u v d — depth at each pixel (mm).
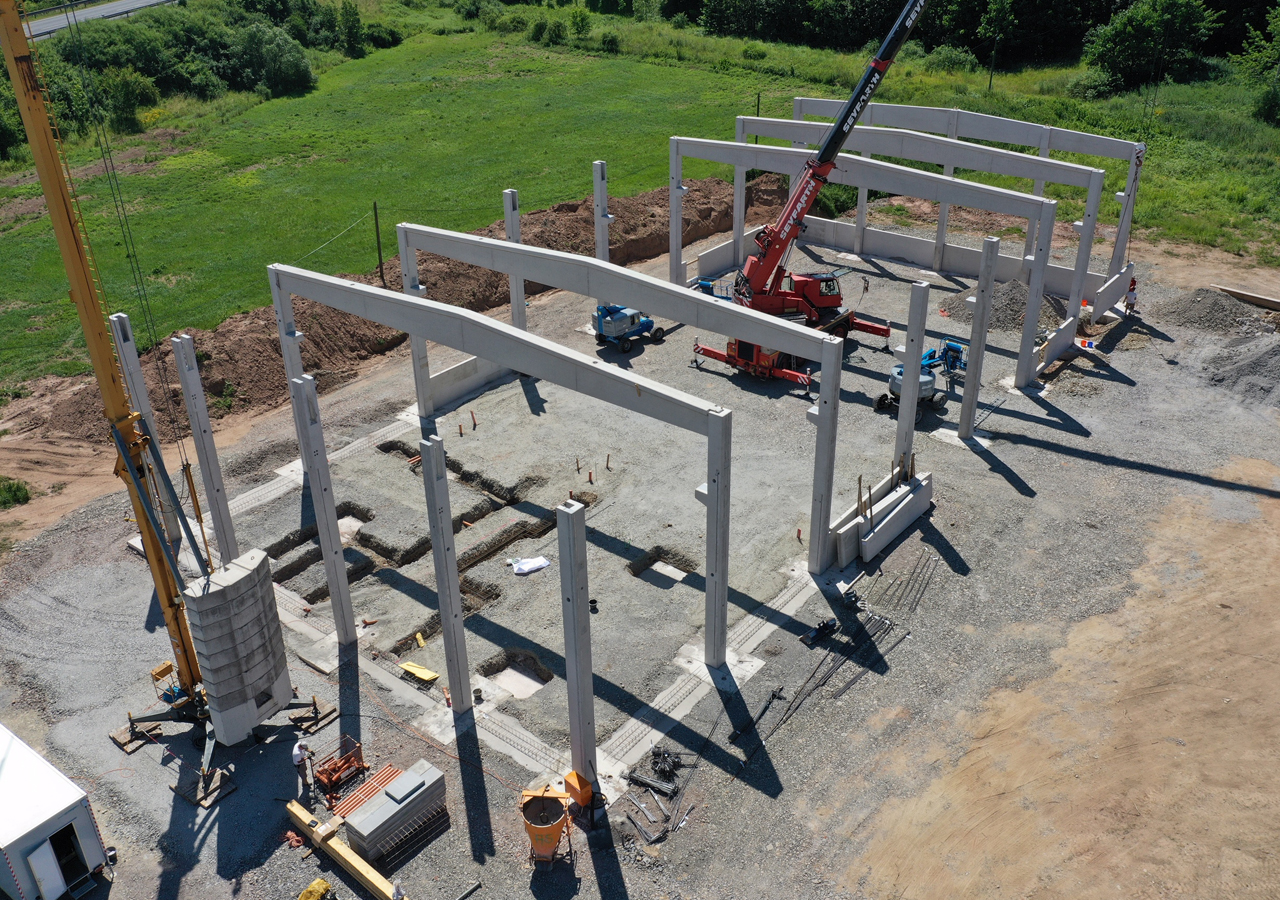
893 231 43969
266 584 17734
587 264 23656
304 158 54375
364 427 28844
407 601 21844
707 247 43062
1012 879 15422
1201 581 21922
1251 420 28375
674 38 77438
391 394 30922
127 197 48406
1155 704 18672
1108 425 28266
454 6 90500
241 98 65750
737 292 34125
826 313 33906
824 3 80000
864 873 15539
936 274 39625
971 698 18906
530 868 15648
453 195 47750
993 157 33219
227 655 17312
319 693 19266
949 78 67125
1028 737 18016
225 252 41375
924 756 17656
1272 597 21359
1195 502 24703
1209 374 30828
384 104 64688
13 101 56188
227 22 73312
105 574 22922
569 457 27078
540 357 19078
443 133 58281
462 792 17047
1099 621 20828
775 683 19281
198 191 49188
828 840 16078
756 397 30312
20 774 15469
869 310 36344
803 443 27672
